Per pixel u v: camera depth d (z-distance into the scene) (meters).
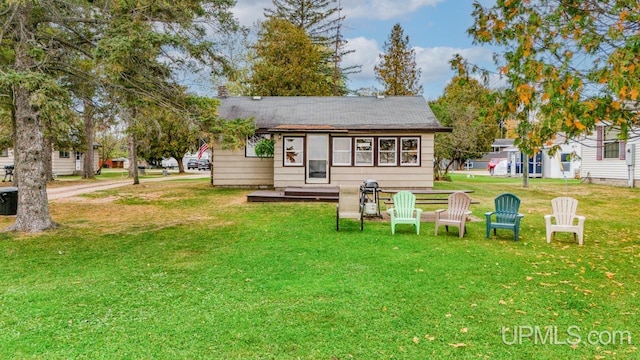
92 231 8.41
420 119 16.17
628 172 17.69
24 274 5.46
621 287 4.83
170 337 3.56
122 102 8.12
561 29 4.66
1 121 15.64
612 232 8.34
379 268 5.62
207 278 5.21
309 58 27.72
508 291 4.68
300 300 4.41
